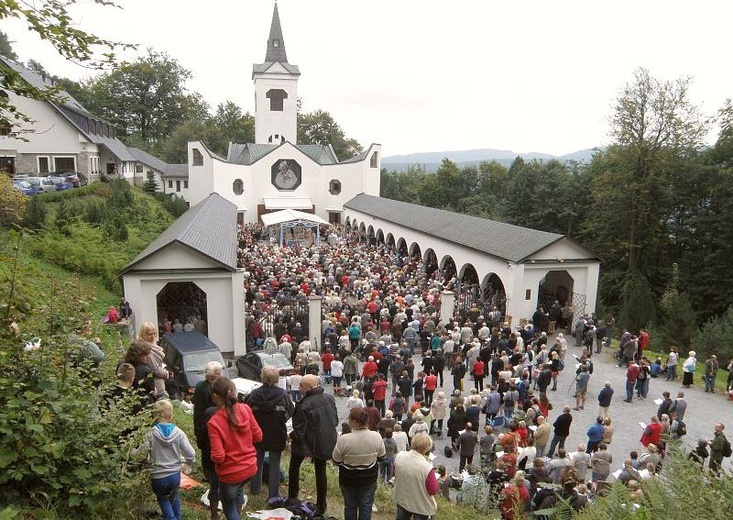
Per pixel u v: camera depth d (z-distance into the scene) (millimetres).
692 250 44188
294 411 7797
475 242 30781
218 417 6301
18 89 6637
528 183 62250
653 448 12703
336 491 9578
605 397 17062
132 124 92562
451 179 92438
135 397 6949
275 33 70250
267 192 64125
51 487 6027
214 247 24703
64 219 29688
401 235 43188
